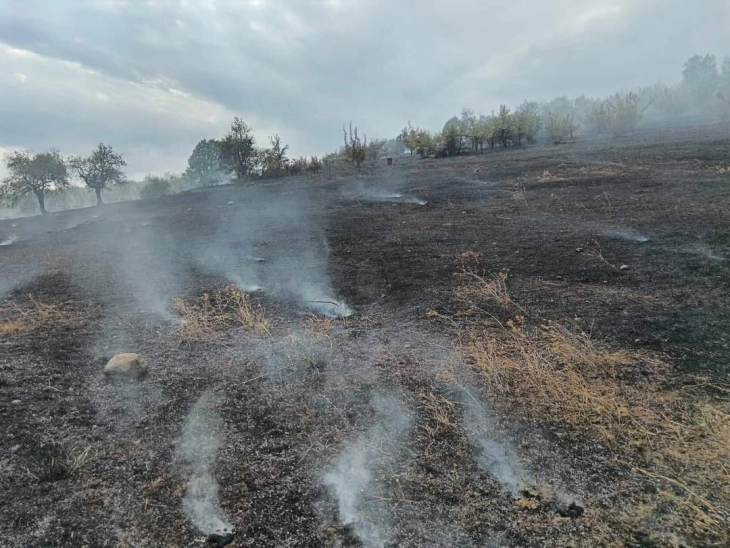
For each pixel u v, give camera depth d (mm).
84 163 23422
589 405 1929
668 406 1878
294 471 1643
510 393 2078
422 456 1704
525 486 1528
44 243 7668
